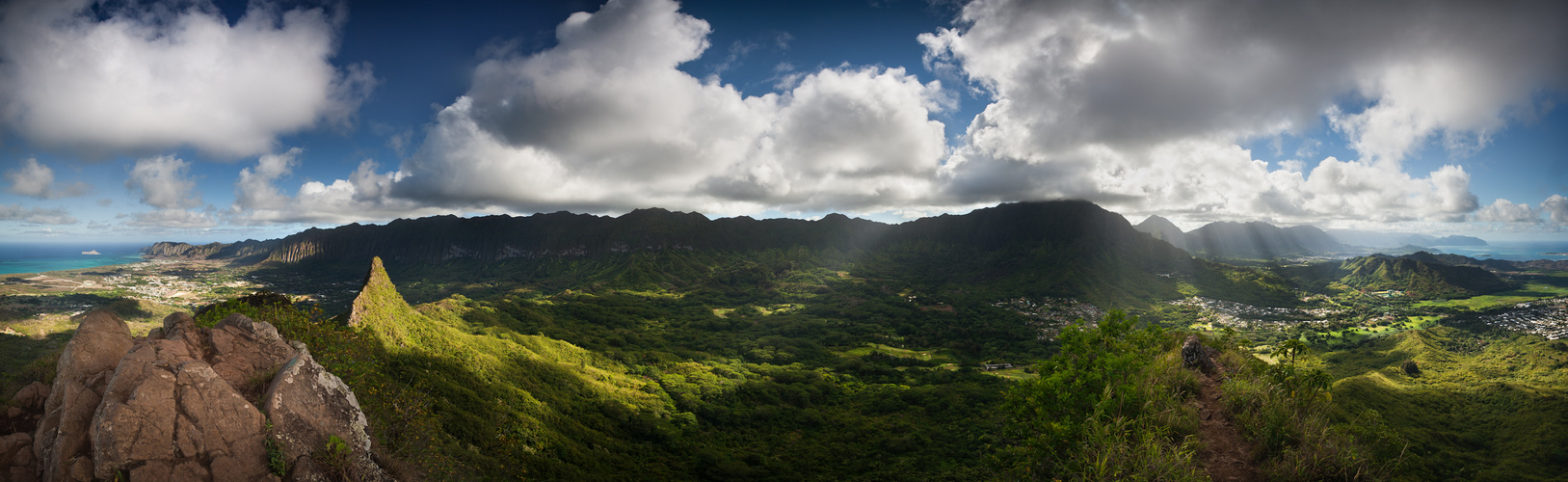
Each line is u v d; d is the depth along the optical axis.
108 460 7.21
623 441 65.25
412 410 12.78
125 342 9.52
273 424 8.44
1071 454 10.73
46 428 7.88
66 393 7.80
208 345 9.94
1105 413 11.10
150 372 7.82
